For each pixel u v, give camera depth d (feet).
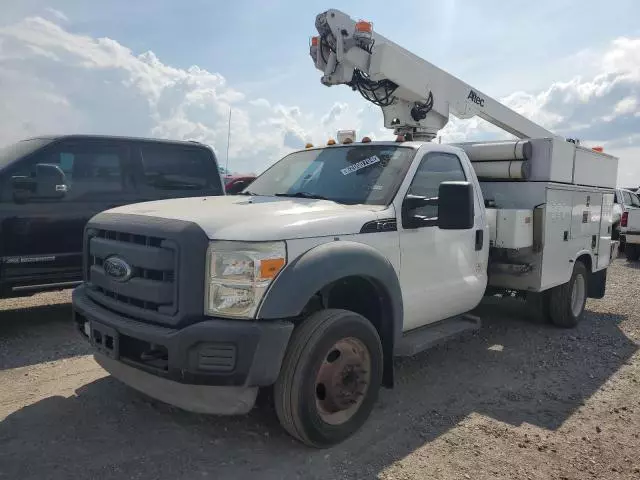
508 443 11.84
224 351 9.86
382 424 12.53
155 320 10.46
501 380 15.78
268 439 11.52
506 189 19.52
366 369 11.93
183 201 13.70
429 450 11.41
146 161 21.83
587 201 22.24
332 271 10.85
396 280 12.62
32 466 10.21
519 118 26.35
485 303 25.93
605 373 16.63
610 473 10.73
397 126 21.76
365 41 19.47
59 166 19.71
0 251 18.19
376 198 13.58
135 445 11.12
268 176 16.99
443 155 15.67
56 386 14.07
